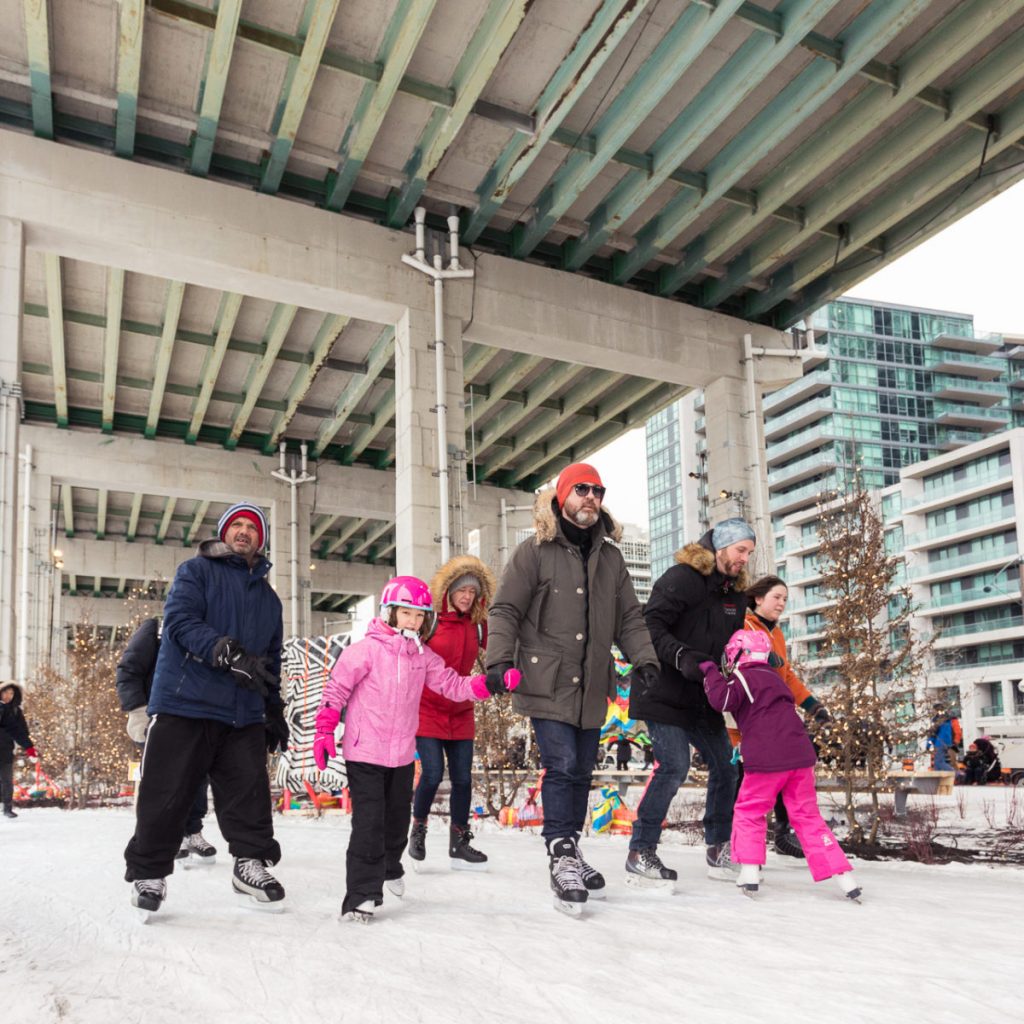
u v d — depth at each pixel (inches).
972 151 645.3
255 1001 94.0
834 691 289.6
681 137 617.6
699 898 163.5
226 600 147.6
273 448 1157.7
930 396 3518.7
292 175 689.6
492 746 415.8
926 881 201.9
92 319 866.8
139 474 1103.0
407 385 700.0
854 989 97.2
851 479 302.8
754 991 96.3
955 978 102.1
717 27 515.8
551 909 150.3
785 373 854.5
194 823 223.9
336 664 149.1
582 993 94.8
